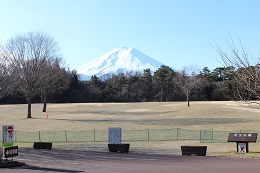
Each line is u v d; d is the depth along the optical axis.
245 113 56.47
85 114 62.91
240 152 20.88
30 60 55.44
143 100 114.75
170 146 27.69
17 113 68.06
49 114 64.44
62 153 22.61
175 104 77.31
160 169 14.14
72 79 109.00
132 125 44.66
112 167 15.09
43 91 70.50
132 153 22.58
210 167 14.43
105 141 32.56
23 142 32.88
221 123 44.19
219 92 99.50
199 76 98.50
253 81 18.31
